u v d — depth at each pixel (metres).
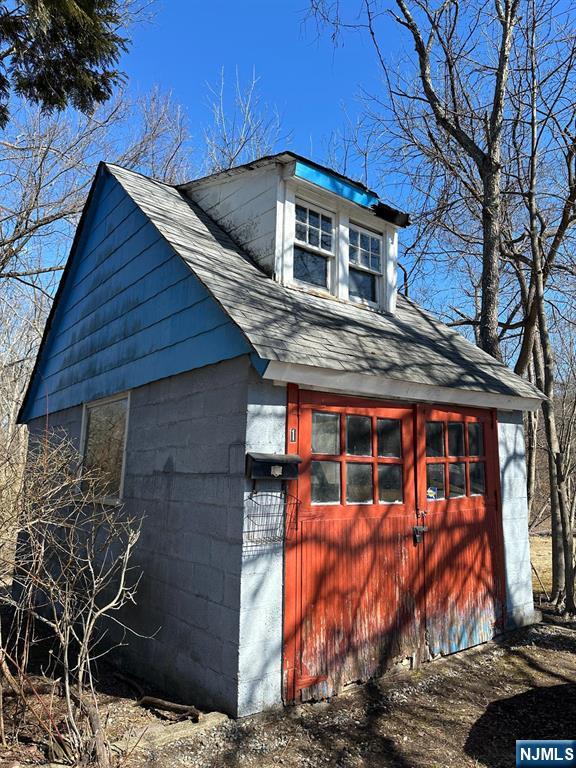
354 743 3.59
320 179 6.03
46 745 3.40
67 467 5.46
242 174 6.36
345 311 6.07
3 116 8.39
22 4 6.90
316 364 4.14
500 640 6.00
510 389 6.50
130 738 3.48
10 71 7.78
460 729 3.86
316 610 4.27
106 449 6.80
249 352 4.09
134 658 5.28
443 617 5.40
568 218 8.73
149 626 5.09
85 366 7.71
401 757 3.44
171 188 7.44
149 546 5.28
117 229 7.12
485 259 9.31
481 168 9.56
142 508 5.51
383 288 6.97
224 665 3.92
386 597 4.84
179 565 4.73
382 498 5.02
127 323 6.45
